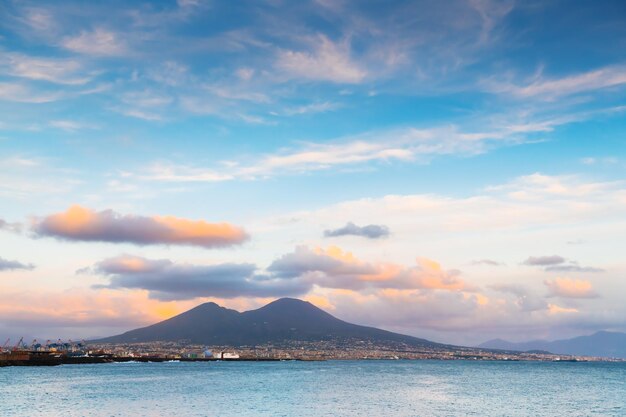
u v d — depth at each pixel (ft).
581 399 437.99
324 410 348.59
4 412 338.95
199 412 337.72
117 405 375.25
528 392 502.79
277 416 318.86
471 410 356.18
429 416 325.01
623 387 581.94
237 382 634.84
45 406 369.91
